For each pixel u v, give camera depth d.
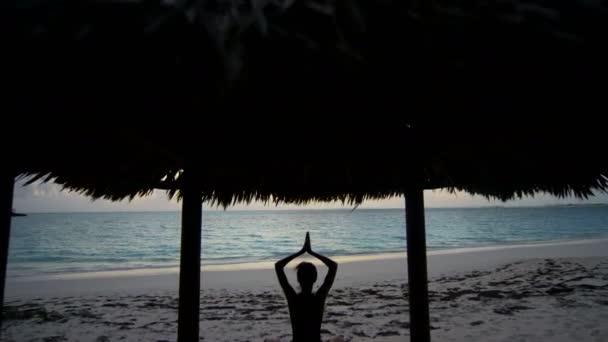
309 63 1.06
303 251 2.80
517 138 1.67
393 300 9.93
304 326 2.56
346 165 2.39
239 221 95.38
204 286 13.41
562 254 23.94
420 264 2.76
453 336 6.40
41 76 1.09
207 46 0.97
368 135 1.84
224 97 1.10
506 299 9.43
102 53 1.02
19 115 1.22
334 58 1.04
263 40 0.98
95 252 35.66
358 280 14.12
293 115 1.41
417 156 2.18
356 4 0.99
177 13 0.93
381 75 1.15
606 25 1.04
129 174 2.83
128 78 1.08
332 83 1.17
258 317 8.16
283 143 1.83
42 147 1.63
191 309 3.02
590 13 1.03
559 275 12.88
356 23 1.00
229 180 3.53
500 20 1.01
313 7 0.97
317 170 2.59
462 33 1.04
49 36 0.99
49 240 46.00
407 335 6.46
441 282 12.53
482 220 87.25
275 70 1.08
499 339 6.21
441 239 47.69
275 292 11.73
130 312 9.08
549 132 1.58
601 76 1.16
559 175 2.50
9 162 1.67
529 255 24.02
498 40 1.06
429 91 1.25
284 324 7.53
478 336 6.37
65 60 1.04
